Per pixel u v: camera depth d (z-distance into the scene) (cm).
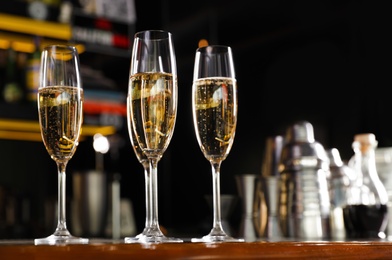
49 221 334
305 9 356
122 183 358
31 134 327
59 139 108
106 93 323
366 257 104
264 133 374
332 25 345
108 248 85
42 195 341
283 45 368
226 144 113
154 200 110
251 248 92
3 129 310
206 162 383
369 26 328
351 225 178
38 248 85
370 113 326
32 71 297
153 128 107
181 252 87
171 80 109
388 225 189
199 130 114
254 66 383
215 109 112
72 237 106
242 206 171
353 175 188
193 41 397
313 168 174
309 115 353
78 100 110
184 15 396
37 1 300
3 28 293
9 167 333
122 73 361
